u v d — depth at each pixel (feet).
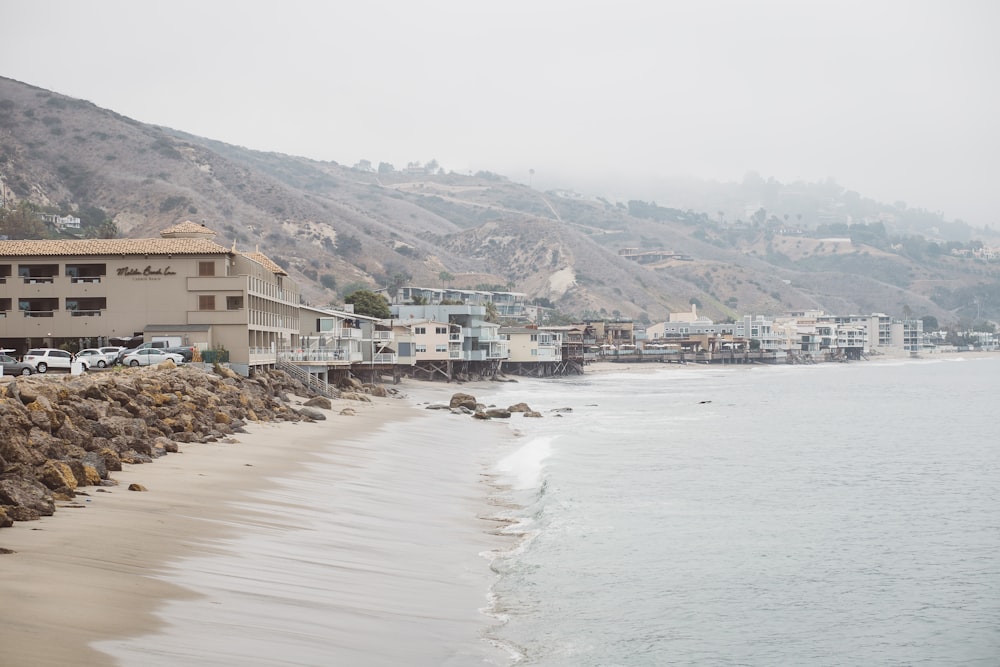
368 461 154.71
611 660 69.56
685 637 76.13
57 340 261.44
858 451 214.90
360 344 390.83
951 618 84.84
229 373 232.53
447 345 486.79
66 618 57.26
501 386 499.10
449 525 112.37
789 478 168.76
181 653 54.85
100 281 261.03
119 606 61.31
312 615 68.08
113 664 50.96
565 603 82.64
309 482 125.49
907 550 111.65
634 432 245.04
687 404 370.94
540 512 124.57
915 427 280.10
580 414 311.06
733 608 85.40
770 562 103.30
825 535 118.93
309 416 215.92
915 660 74.13
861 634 79.97
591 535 111.86
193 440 148.87
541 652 69.41
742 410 341.62
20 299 262.06
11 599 59.41
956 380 622.95
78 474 100.17
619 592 87.97
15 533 77.15
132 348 253.44
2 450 91.40
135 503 95.25
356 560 87.76
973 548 113.19
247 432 171.73
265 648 58.80
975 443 235.20
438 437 207.72
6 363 225.35
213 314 259.60
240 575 74.74
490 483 150.00
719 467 179.42
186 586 68.80
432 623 72.38
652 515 127.03
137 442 127.75
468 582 87.04
